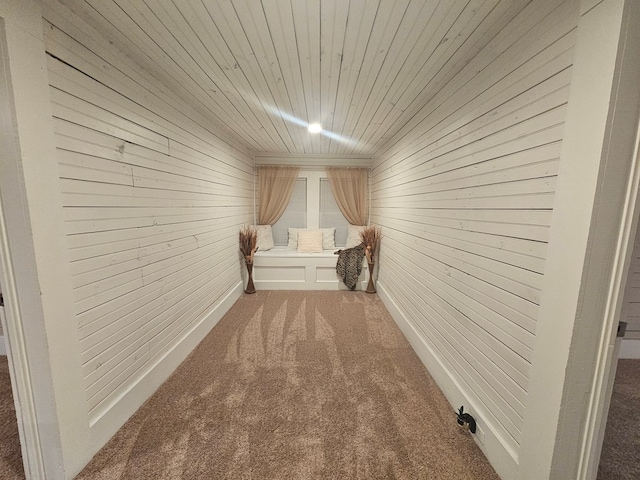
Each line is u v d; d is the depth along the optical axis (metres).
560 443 0.98
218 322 3.00
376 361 2.24
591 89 0.85
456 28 1.30
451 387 1.73
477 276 1.48
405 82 1.87
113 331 1.49
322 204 4.71
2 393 1.79
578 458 1.01
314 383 1.94
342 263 4.12
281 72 1.77
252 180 4.45
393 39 1.40
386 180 3.60
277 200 4.59
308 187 4.65
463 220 1.63
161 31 1.36
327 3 1.15
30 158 1.04
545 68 1.04
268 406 1.71
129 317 1.61
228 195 3.33
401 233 2.89
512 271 1.21
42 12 1.10
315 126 2.95
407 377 2.03
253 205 4.53
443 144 1.91
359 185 4.61
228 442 1.44
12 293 1.07
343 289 4.27
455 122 1.74
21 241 1.05
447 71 1.71
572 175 0.92
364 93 2.07
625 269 0.90
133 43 1.47
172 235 2.08
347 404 1.73
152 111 1.82
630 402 1.77
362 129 3.03
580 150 0.89
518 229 1.18
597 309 0.91
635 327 2.29
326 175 4.62
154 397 1.78
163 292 1.96
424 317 2.23
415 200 2.46
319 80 1.88
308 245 4.45
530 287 1.11
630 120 0.82
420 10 1.19
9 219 1.04
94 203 1.36
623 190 0.86
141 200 1.72
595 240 0.87
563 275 0.95
